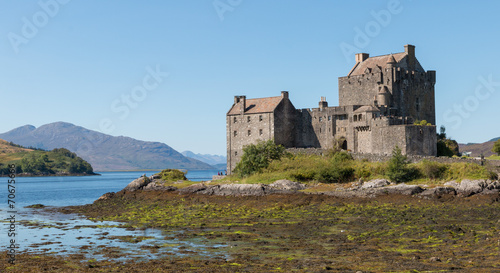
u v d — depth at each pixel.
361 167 95.12
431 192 79.50
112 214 81.44
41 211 90.31
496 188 78.00
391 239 50.44
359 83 128.00
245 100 133.25
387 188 83.06
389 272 37.59
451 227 54.19
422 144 107.19
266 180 98.81
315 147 128.12
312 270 38.91
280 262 42.22
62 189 193.50
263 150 110.88
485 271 36.66
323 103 128.62
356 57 136.62
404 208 72.69
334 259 42.53
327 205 78.94
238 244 51.19
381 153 110.75
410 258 41.56
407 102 125.00
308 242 51.00
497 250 42.66
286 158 110.50
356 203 79.69
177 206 87.69
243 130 131.50
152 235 58.91
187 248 49.78
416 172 89.31
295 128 131.00
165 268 41.09
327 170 95.88
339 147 119.44
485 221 59.34
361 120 116.44
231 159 133.75
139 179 112.06
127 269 41.00
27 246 52.69
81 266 42.44
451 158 91.19
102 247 51.25
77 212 87.75
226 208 82.75
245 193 93.31
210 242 52.88
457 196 77.88
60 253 48.31
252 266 41.06
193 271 39.88
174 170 118.88
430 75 129.62
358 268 39.00
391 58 124.12
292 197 86.81
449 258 40.88
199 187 100.50
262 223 65.69
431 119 129.75
